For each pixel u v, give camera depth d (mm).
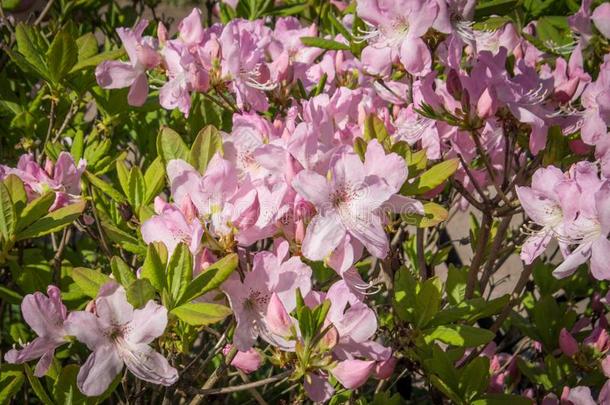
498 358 1124
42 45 1040
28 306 704
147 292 691
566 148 939
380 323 948
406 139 904
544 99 907
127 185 889
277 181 745
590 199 790
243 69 941
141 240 846
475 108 849
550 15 1227
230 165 732
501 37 1041
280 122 834
